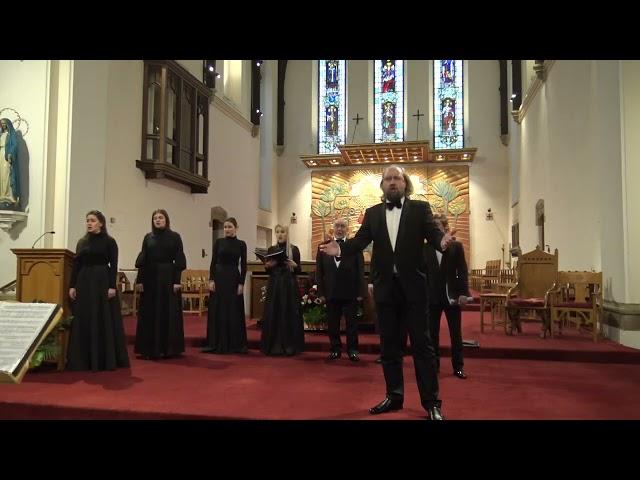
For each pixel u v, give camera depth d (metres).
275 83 19.06
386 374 3.18
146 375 4.33
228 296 5.54
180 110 10.83
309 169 19.17
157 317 5.12
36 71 5.66
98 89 6.13
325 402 3.39
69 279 4.80
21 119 5.65
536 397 3.61
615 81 6.13
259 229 17.69
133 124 9.67
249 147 16.22
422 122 18.42
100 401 3.41
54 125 5.70
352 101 18.89
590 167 8.30
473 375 4.48
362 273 5.16
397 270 3.06
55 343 4.50
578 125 8.93
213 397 3.53
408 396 3.60
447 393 3.74
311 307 6.60
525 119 14.18
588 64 8.32
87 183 5.93
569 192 9.48
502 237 17.69
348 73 19.02
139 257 5.23
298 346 5.43
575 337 6.40
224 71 14.29
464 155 17.44
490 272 13.68
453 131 18.42
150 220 10.28
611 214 6.29
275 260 5.52
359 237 3.27
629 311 5.77
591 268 8.23
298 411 3.15
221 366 4.77
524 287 6.97
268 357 5.29
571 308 6.28
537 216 12.32
